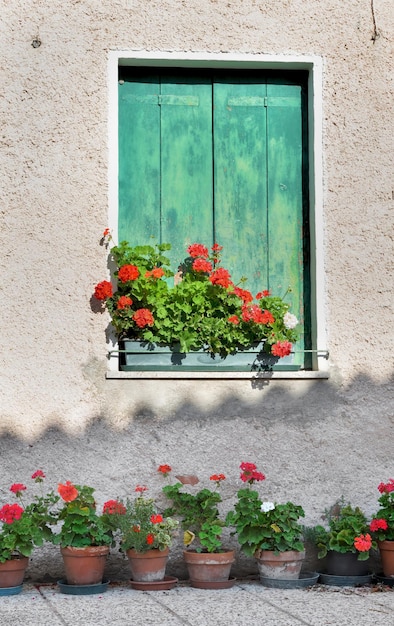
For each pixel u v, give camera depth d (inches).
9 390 225.3
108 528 215.3
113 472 226.5
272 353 229.3
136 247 232.4
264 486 230.8
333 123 241.3
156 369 232.1
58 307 228.8
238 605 194.7
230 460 230.5
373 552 233.0
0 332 226.5
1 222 228.8
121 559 225.6
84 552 209.5
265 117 247.8
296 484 231.9
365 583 221.8
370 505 233.9
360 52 243.0
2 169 229.8
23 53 232.4
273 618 181.0
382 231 240.7
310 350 236.1
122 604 195.9
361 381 236.8
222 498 229.3
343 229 239.8
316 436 234.1
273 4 241.1
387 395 237.1
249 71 247.9
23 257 228.7
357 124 241.9
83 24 234.7
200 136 245.6
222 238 244.1
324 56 241.9
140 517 214.7
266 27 240.5
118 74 242.5
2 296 227.3
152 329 231.6
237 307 235.3
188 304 232.7
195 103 245.8
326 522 231.9
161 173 243.6
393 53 244.1
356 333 238.1
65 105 232.7
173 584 217.2
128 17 236.4
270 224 245.8
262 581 219.9
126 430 228.1
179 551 227.3
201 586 215.9
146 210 242.2
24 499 223.6
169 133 244.7
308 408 234.5
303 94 248.5
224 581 216.7
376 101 242.7
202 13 238.8
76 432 226.5
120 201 241.4
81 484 225.1
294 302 244.5
